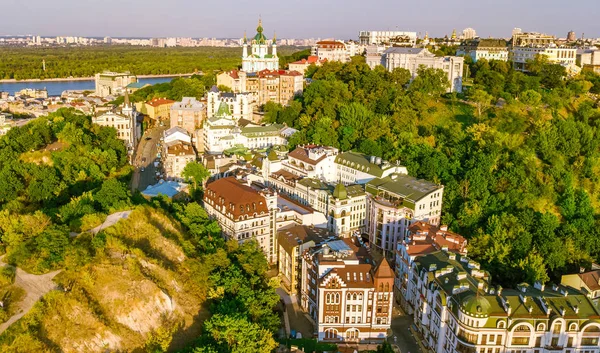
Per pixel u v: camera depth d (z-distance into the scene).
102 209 179.75
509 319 141.88
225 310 146.25
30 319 124.88
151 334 137.00
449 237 190.00
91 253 147.00
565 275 184.00
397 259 191.12
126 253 152.12
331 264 162.38
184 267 162.00
